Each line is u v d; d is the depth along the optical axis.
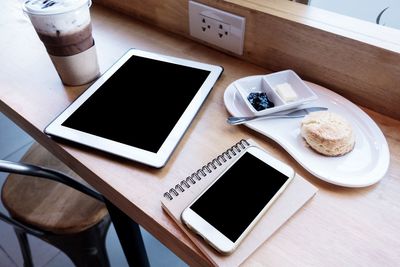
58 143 0.57
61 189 0.82
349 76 0.61
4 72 0.73
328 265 0.40
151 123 0.58
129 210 0.50
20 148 1.53
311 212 0.45
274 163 0.49
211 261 0.40
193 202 0.45
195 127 0.58
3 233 1.23
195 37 0.81
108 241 1.21
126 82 0.67
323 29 0.59
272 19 0.64
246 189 0.46
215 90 0.66
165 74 0.69
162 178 0.50
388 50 0.53
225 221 0.42
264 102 0.60
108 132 0.56
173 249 0.47
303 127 0.53
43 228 0.75
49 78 0.72
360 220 0.44
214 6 0.71
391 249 0.41
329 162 0.50
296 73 0.68
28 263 0.97
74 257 0.87
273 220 0.43
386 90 0.57
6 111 0.68
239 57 0.76
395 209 0.45
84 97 0.64
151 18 0.87
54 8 0.57
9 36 0.85
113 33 0.85
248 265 0.40
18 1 1.01
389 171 0.50
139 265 0.89
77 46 0.63
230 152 0.52
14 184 0.84
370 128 0.55
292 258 0.41
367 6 0.71
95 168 0.52
